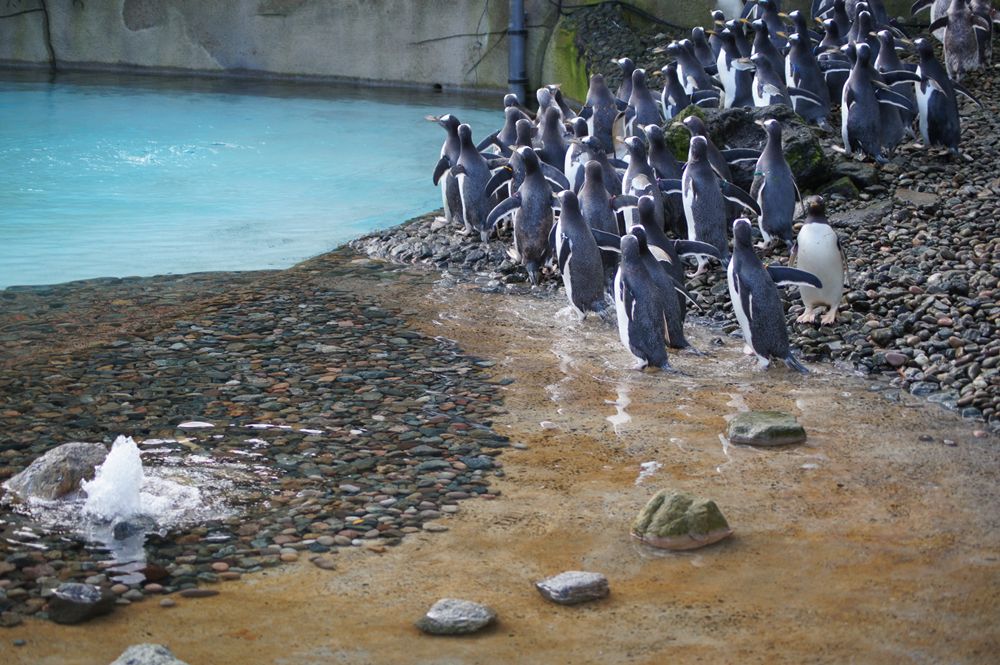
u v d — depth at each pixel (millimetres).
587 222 9445
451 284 10008
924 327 8258
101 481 5750
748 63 13789
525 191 9992
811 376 7789
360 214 12414
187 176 14094
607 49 18078
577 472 6203
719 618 4699
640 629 4613
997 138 13148
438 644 4496
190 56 21609
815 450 6504
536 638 4543
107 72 22000
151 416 6859
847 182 11484
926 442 6609
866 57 12195
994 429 6793
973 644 4477
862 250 9945
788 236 10242
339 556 5238
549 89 13922
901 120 12914
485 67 20078
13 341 8203
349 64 20891
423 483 6027
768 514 5699
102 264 10375
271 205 12766
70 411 6914
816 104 13477
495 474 6164
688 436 6719
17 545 5285
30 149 15391
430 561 5203
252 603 4812
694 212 9789
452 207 11633
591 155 10484
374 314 9047
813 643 4492
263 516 5617
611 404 7242
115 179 13891
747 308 7848
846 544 5363
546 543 5395
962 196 11180
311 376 7602
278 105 18781
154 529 5453
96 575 5031
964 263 9414
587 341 8570
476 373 7770
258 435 6609
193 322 8703
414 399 7242
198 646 4461
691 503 5441
